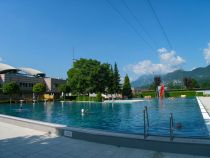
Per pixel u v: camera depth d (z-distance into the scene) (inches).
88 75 2277.3
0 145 325.1
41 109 1333.7
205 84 4478.3
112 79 2583.7
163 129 560.1
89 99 2191.2
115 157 257.0
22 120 497.4
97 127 652.7
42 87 2385.6
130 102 1732.3
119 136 303.0
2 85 2258.9
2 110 1293.1
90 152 278.2
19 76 2539.4
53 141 339.6
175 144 265.7
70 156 265.1
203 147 252.4
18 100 2134.6
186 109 1059.9
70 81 2341.3
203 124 575.8
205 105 1015.0
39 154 276.5
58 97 2817.4
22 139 360.2
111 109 1185.4
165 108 1141.7
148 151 276.5
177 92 2874.0
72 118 880.9
